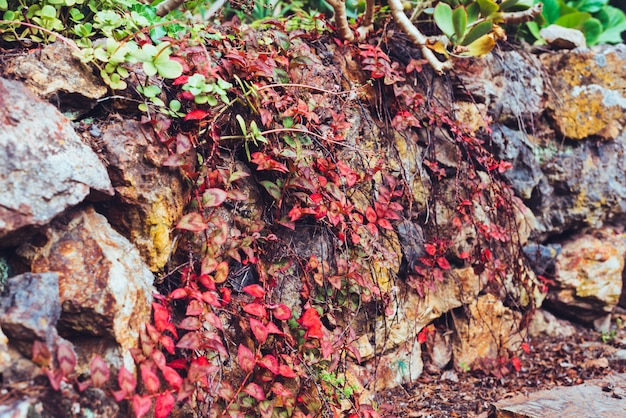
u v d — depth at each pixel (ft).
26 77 4.88
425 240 7.36
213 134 5.50
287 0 9.91
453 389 7.20
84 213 4.76
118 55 4.95
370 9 7.00
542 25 8.84
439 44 7.15
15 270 4.56
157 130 5.16
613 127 8.87
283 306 5.53
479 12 7.49
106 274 4.50
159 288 5.25
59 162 4.45
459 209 7.41
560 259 8.77
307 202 6.03
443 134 7.49
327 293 6.19
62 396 4.02
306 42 6.84
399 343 7.00
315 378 5.67
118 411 4.44
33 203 4.27
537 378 7.46
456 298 7.56
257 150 5.98
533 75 8.46
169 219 5.20
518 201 8.16
